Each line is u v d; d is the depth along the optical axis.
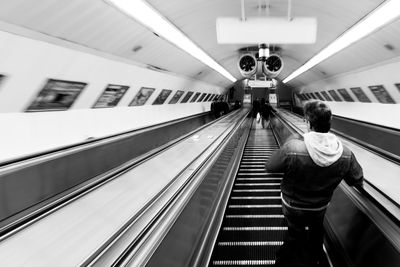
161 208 2.04
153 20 3.54
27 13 2.54
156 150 5.09
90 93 4.59
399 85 4.97
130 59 4.77
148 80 6.10
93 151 4.07
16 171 2.58
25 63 3.00
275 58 8.55
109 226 2.07
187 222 2.36
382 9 3.07
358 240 2.11
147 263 1.46
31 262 1.69
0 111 3.25
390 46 4.09
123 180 3.20
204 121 14.95
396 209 1.84
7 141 3.39
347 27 4.16
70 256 1.71
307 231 2.02
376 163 3.17
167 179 3.17
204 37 5.36
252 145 9.08
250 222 3.47
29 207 2.70
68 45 3.33
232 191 4.57
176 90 8.45
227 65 9.62
